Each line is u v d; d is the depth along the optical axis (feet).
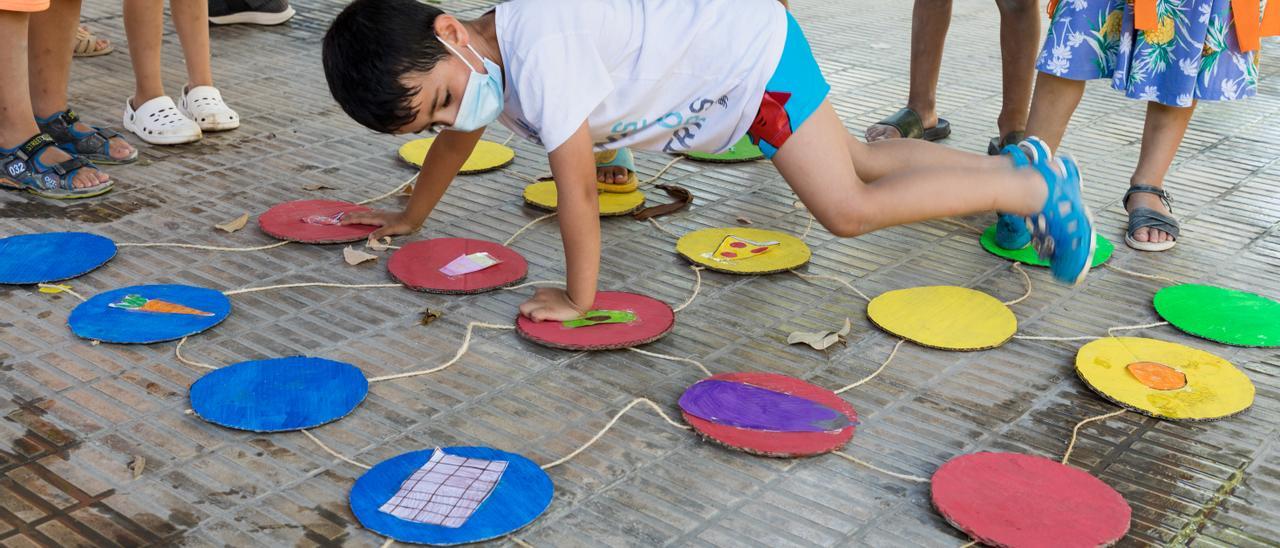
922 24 11.23
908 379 7.03
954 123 12.30
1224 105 13.12
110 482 5.69
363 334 7.29
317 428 6.24
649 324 7.42
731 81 6.78
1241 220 9.77
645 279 8.26
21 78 9.20
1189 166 11.06
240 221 8.82
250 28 14.61
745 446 6.14
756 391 6.65
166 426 6.19
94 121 11.06
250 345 7.10
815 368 7.12
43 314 7.35
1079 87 9.35
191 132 10.55
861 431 6.44
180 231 8.73
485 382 6.79
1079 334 7.69
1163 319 7.90
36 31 9.55
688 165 10.69
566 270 7.95
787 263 8.50
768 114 6.86
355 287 7.93
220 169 10.05
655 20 6.64
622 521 5.56
